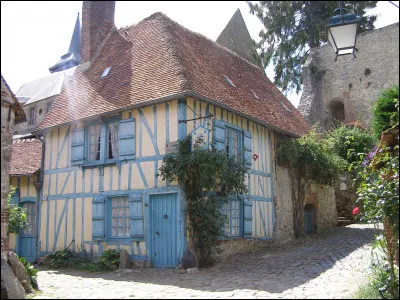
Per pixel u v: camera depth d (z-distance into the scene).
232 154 11.02
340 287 6.72
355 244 11.34
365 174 6.51
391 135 6.41
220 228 9.35
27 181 12.49
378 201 5.84
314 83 25.39
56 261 10.53
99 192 10.80
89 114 11.06
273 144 12.98
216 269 8.90
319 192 15.42
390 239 6.14
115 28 14.07
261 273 8.23
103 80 12.09
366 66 24.59
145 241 9.79
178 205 9.38
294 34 20.73
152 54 11.47
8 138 6.78
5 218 6.56
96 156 11.17
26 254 12.17
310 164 13.89
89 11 13.70
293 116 15.73
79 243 11.02
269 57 21.92
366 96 24.38
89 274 9.18
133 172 10.20
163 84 10.09
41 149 13.38
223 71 13.09
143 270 9.28
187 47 12.10
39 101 20.97
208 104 10.30
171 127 9.69
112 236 10.54
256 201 11.66
